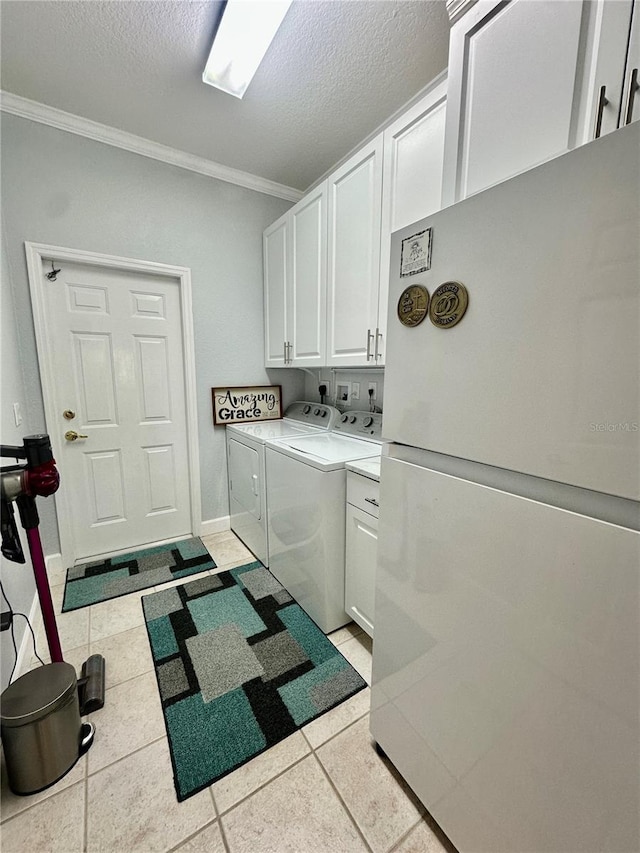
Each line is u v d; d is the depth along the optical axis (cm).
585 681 58
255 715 127
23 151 183
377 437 203
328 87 168
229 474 269
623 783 55
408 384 88
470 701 79
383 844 93
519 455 66
